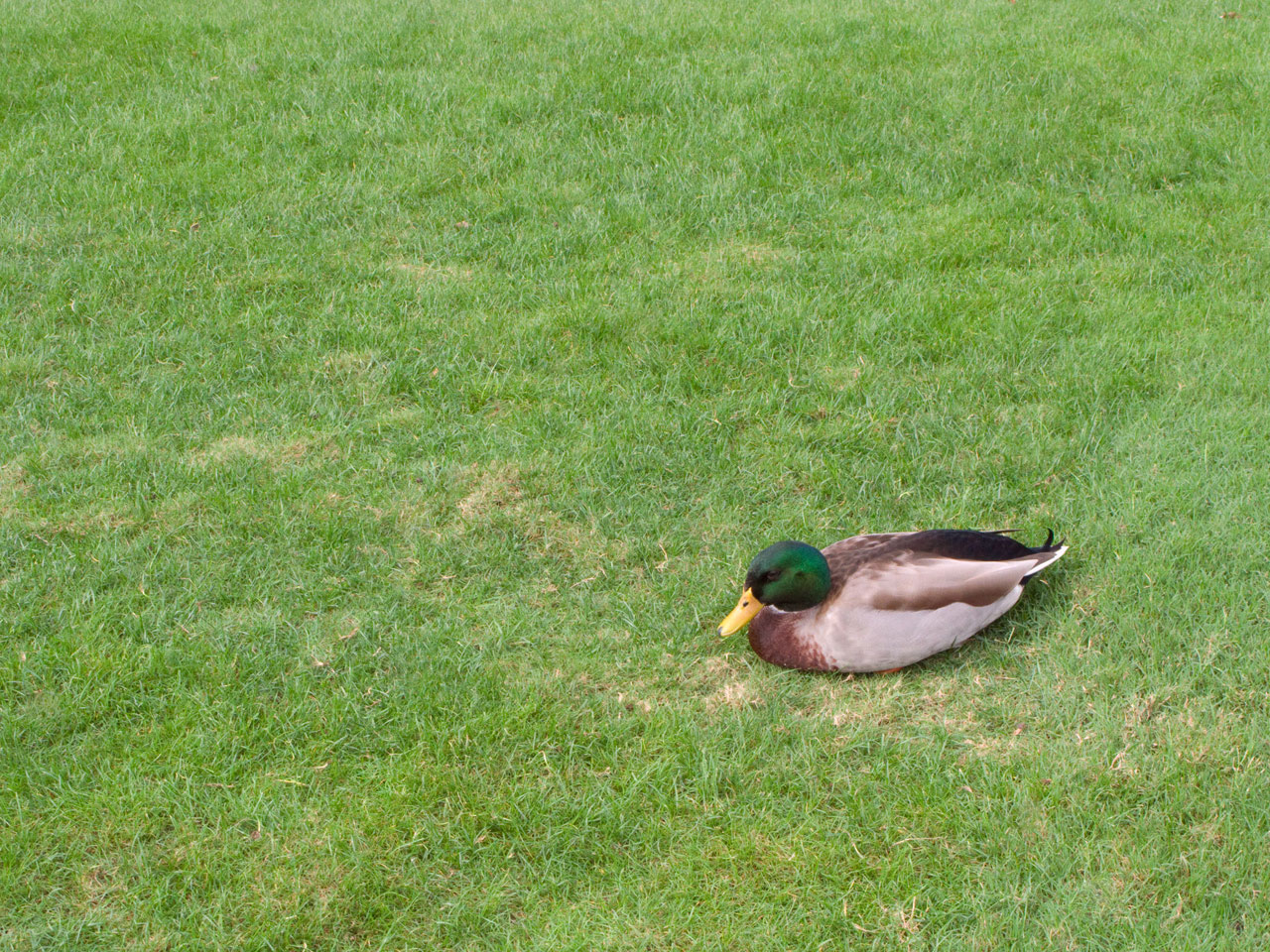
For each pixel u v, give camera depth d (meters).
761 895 4.54
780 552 4.77
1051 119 6.33
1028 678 4.79
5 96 6.78
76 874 4.57
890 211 5.95
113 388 5.41
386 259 5.82
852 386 5.37
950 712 4.75
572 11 8.23
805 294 5.64
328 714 4.76
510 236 5.89
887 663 4.79
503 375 5.43
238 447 5.25
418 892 4.55
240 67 7.18
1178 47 7.29
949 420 5.27
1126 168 6.08
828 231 5.88
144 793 4.65
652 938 4.50
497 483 5.17
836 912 4.52
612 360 5.46
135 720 4.76
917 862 4.57
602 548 5.04
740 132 6.30
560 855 4.59
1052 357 5.43
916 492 5.13
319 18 8.16
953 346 5.46
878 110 6.47
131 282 5.70
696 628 4.90
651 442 5.25
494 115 6.55
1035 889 4.52
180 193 6.04
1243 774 4.62
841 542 4.86
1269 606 4.86
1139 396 5.32
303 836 4.61
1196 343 5.43
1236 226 5.83
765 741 4.71
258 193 6.04
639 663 4.84
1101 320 5.53
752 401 5.34
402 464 5.22
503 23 7.93
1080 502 5.07
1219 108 6.47
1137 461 5.15
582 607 4.94
